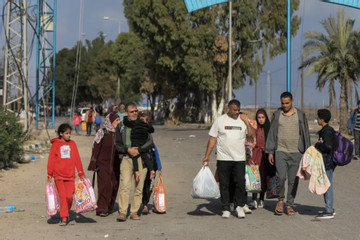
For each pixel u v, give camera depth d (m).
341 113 30.28
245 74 46.69
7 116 15.88
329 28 29.95
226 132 8.50
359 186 12.05
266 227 7.76
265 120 9.18
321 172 8.27
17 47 23.47
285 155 8.61
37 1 31.20
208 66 43.72
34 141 23.77
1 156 14.36
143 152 8.45
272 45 43.38
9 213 8.88
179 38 43.44
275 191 9.16
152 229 7.68
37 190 11.43
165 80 53.59
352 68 29.55
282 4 42.41
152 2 43.34
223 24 43.19
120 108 11.31
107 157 8.76
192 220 8.35
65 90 97.81
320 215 8.38
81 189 8.02
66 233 7.41
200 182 8.70
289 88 23.58
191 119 55.69
